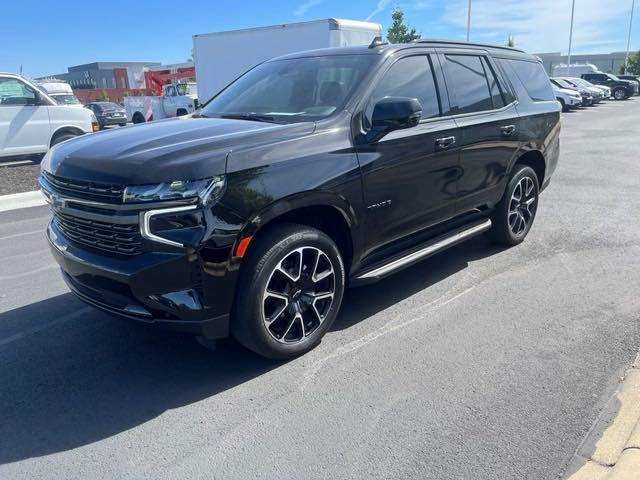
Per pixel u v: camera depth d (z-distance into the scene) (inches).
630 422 111.5
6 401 124.4
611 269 198.5
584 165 431.2
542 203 302.5
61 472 102.5
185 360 141.0
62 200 128.5
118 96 2175.2
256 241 125.7
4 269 211.2
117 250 119.9
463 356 139.8
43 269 210.8
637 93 1732.3
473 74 192.9
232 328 127.9
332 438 109.7
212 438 110.9
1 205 325.7
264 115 157.5
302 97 159.2
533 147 218.7
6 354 144.9
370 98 151.8
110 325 160.7
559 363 135.3
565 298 174.2
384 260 161.6
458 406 118.9
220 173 116.3
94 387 129.7
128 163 117.0
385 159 149.9
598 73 1678.2
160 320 118.6
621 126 776.9
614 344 144.2
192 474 101.1
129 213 114.5
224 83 753.0
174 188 112.6
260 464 103.1
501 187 206.5
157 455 106.4
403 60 165.8
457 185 180.9
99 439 111.5
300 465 102.5
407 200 160.7
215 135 130.5
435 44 181.8
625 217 270.1
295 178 127.8
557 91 1138.0
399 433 110.6
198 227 114.6
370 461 102.9
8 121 440.1
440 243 178.4
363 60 161.5
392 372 133.0
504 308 167.6
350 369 134.6
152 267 114.3
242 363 138.9
